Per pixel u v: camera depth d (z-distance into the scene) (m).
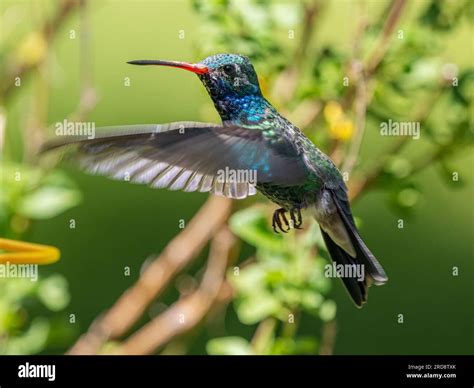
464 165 15.00
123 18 18.06
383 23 10.11
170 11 17.27
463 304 14.48
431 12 10.02
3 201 9.63
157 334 10.28
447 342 13.93
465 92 9.75
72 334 10.15
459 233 15.38
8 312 9.81
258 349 9.22
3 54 11.01
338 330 13.67
